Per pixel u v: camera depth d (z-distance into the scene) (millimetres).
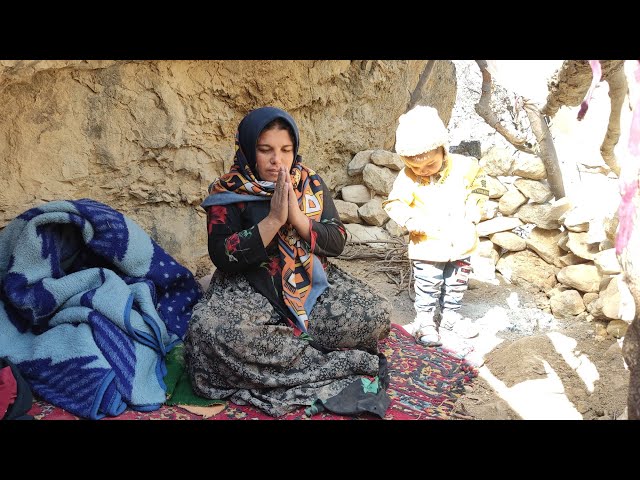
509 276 4336
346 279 3340
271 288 3121
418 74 6039
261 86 4379
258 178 3172
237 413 2908
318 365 3043
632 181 2094
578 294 3924
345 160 5254
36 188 3607
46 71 3504
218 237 3123
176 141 4070
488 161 4293
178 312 3543
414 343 3635
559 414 2938
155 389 2988
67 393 2887
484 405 3000
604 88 4066
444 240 3568
